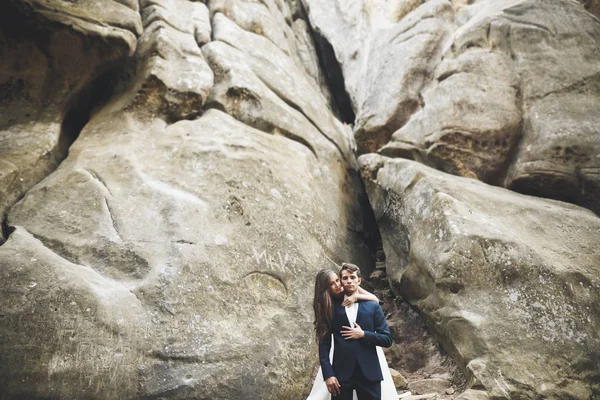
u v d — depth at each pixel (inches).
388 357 189.2
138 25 229.5
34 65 217.6
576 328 163.6
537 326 164.7
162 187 193.6
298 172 223.6
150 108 225.6
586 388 155.0
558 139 216.7
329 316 133.0
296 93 271.7
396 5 316.5
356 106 303.7
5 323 146.9
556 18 248.2
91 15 217.6
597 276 174.7
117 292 160.9
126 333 153.6
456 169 230.4
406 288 201.8
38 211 182.1
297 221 205.2
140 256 171.6
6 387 140.3
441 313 176.6
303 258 195.6
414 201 212.2
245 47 272.4
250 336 167.6
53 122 216.5
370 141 263.3
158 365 152.7
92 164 200.5
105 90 239.0
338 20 349.1
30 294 151.9
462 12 289.0
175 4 270.2
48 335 147.0
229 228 188.9
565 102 227.5
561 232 190.7
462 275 176.6
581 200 213.8
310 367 173.8
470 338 165.9
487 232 181.8
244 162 208.2
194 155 205.9
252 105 241.1
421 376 181.0
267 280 183.6
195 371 154.3
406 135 247.0
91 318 151.6
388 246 230.7
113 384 147.3
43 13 205.3
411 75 264.2
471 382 159.8
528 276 172.7
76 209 183.5
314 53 369.1
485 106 231.8
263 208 199.8
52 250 172.1
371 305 134.4
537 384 154.3
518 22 248.2
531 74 236.4
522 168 219.3
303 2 381.1
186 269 170.7
